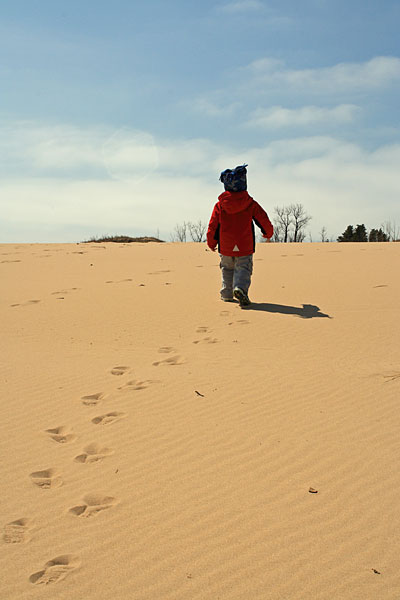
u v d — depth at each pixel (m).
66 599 2.79
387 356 6.21
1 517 3.51
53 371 6.27
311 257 15.54
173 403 5.21
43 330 8.12
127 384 5.77
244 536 3.23
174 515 3.47
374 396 5.11
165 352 6.84
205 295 10.12
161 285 11.50
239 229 8.80
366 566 2.94
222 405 5.12
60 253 19.48
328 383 5.51
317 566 2.96
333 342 6.87
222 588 2.84
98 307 9.49
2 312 9.45
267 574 2.92
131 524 3.39
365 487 3.67
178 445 4.39
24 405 5.31
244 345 6.96
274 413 4.89
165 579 2.91
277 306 8.93
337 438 4.35
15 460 4.25
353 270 12.38
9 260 17.39
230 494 3.68
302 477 3.84
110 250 20.58
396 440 4.26
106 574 2.96
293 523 3.33
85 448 4.41
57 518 3.48
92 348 7.13
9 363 6.61
